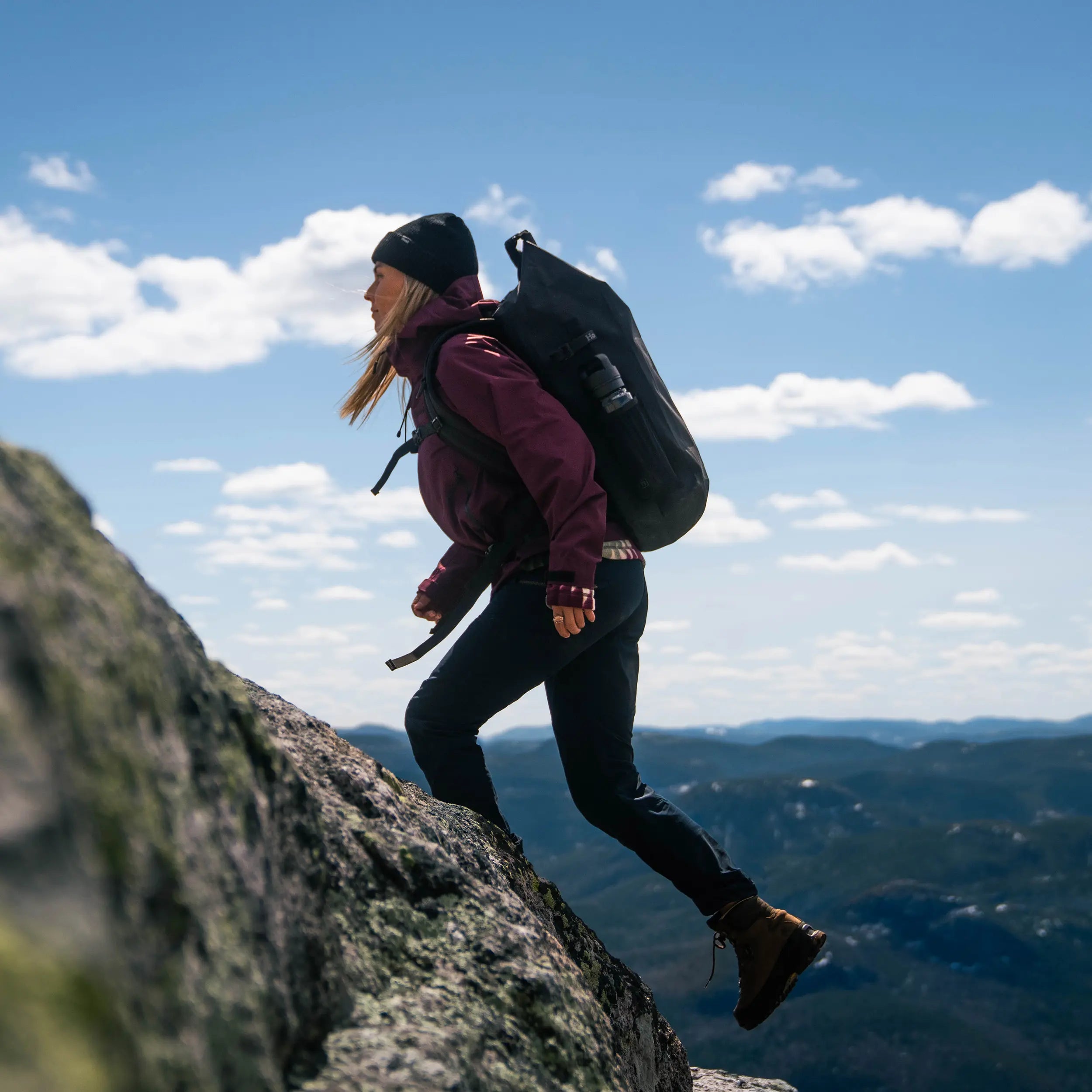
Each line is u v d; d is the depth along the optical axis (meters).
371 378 3.20
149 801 0.86
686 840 2.77
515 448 2.55
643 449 2.65
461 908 1.75
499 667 2.64
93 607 0.91
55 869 0.60
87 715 0.79
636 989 2.90
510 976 1.65
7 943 0.54
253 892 1.06
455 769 2.67
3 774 0.61
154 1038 0.72
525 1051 1.54
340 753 1.95
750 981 2.75
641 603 2.86
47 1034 0.53
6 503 0.86
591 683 2.80
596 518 2.52
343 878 1.57
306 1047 1.13
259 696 1.98
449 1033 1.40
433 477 2.80
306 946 1.20
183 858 0.90
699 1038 152.50
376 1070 1.19
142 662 0.97
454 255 2.92
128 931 0.75
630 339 2.80
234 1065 0.87
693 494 2.75
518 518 2.68
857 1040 153.12
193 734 1.06
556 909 2.66
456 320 2.82
